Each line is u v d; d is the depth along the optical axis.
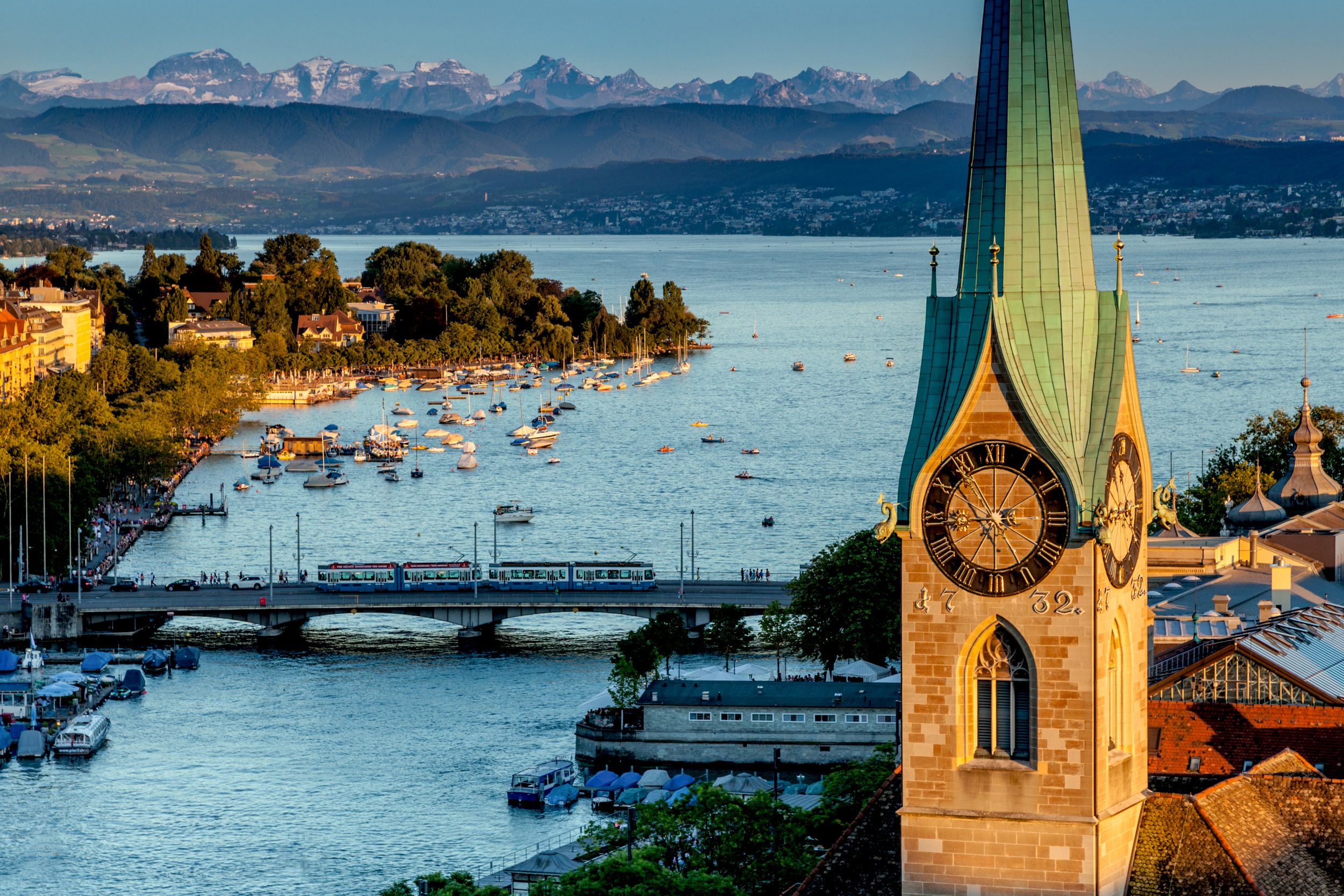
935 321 193.38
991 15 193.62
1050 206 190.50
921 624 191.12
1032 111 191.50
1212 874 189.88
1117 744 195.00
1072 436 186.00
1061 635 186.88
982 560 188.50
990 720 191.75
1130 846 194.25
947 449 188.62
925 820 192.50
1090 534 184.12
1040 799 189.25
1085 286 191.12
